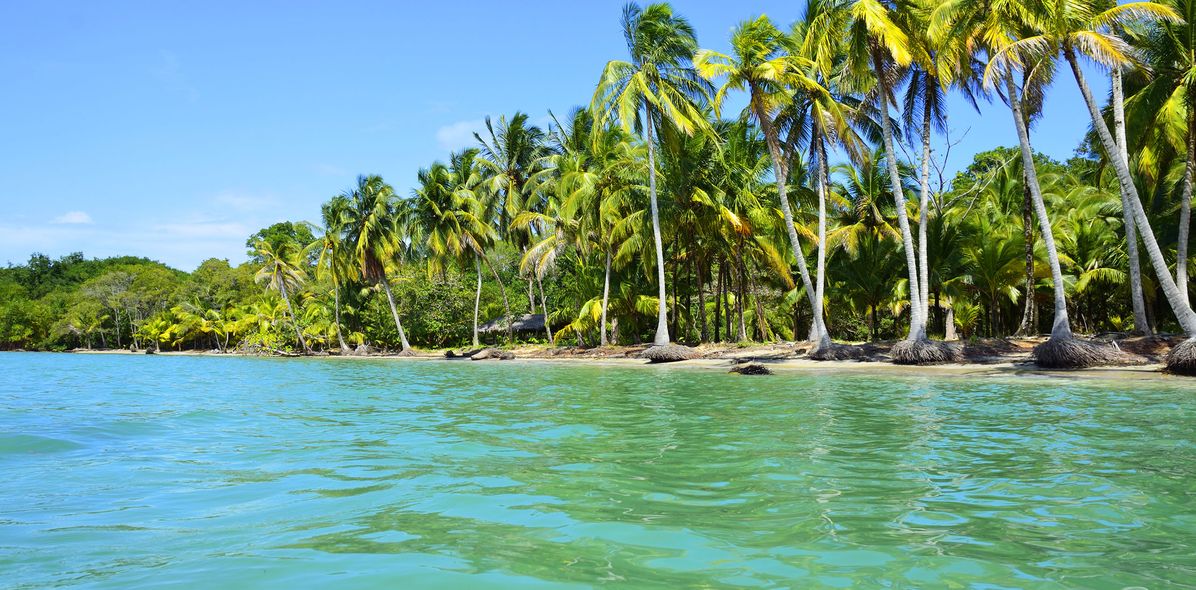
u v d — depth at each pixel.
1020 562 3.88
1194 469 6.34
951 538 4.34
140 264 105.75
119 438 9.09
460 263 48.12
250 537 4.52
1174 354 17.06
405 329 52.16
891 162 23.88
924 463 6.76
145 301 79.19
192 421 10.87
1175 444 7.67
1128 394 13.05
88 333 79.50
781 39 26.81
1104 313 35.28
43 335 81.50
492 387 17.38
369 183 50.12
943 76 22.86
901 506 5.13
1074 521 4.70
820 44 23.67
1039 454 7.16
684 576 3.69
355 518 4.96
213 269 76.56
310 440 8.74
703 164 32.16
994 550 4.10
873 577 3.66
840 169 34.47
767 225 30.69
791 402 12.44
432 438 8.77
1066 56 19.62
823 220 26.61
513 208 45.69
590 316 36.44
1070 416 10.10
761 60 26.52
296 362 41.09
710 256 36.25
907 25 23.27
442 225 45.25
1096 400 12.11
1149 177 24.20
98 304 79.31
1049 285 31.52
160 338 72.75
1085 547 4.15
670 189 32.66
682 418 10.37
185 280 83.00
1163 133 21.27
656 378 19.48
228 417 11.37
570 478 6.23
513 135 47.88
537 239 45.38
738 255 32.59
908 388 15.02
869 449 7.57
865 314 34.97
